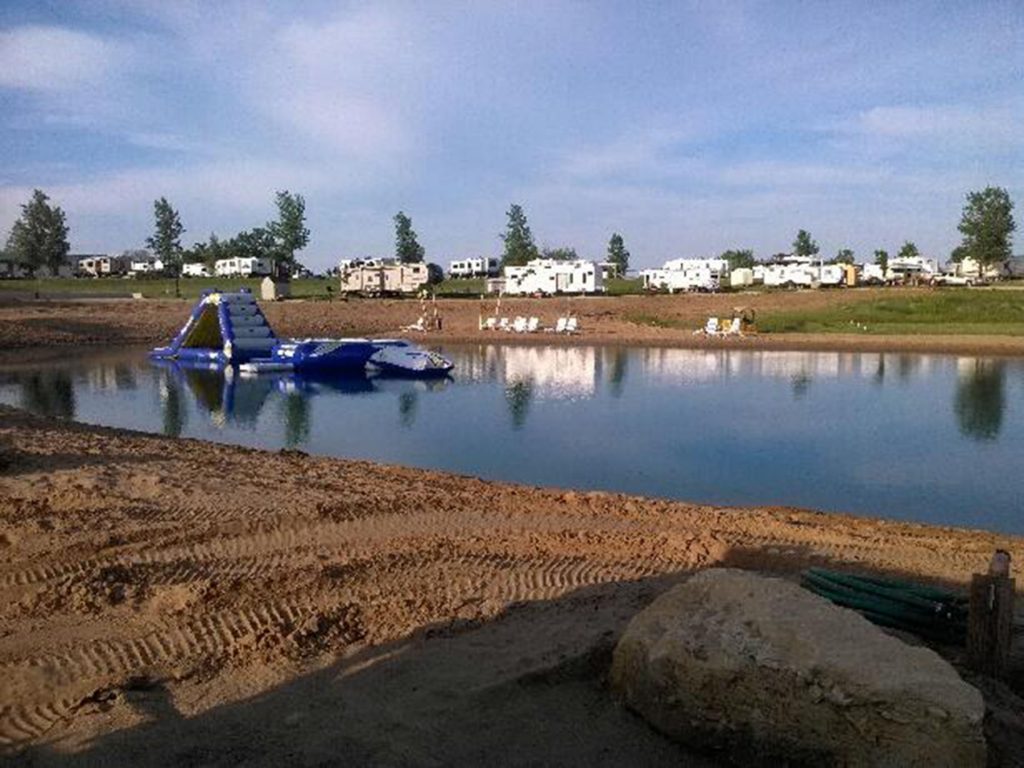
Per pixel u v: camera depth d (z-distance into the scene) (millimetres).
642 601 8352
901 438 20453
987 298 62062
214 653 7102
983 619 6504
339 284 89188
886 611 7582
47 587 8492
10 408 20297
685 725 5512
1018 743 5371
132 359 41438
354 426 22562
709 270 80375
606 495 13320
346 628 7656
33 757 5457
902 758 4695
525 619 7848
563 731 5758
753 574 6371
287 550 9859
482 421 23203
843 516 12859
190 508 11328
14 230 104500
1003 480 16234
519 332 53375
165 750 5516
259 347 39188
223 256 115562
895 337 46719
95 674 6707
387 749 5527
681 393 28484
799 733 5023
